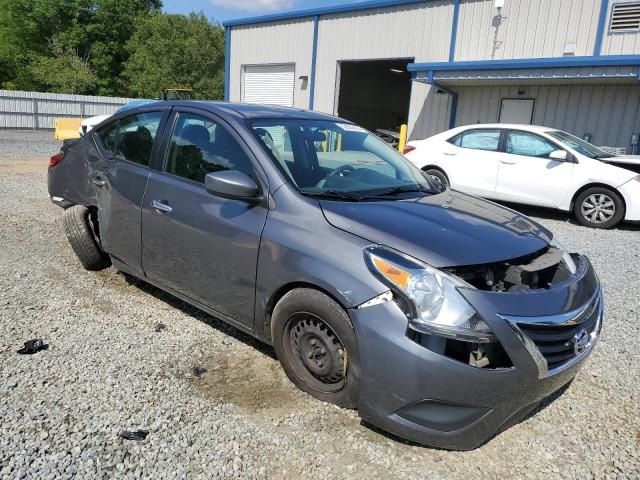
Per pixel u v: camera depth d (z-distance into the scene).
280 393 2.94
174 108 3.78
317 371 2.81
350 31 17.06
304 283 2.75
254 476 2.30
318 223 2.78
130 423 2.60
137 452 2.40
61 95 27.45
